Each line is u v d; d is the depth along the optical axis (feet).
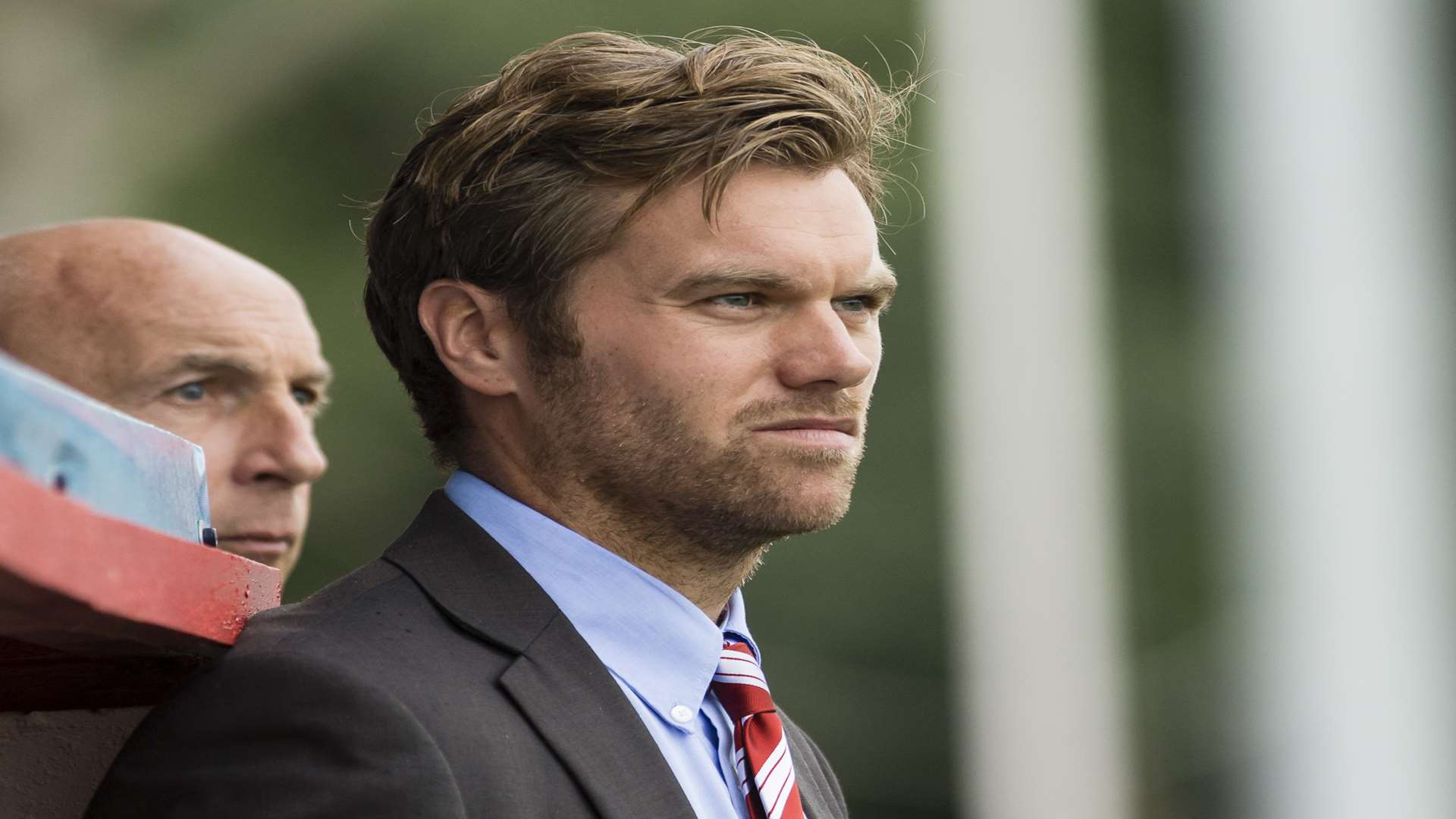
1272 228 93.56
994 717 84.89
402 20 81.71
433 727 15.19
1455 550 88.22
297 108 80.18
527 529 17.92
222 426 22.40
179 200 76.74
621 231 17.42
